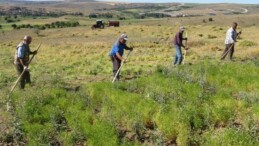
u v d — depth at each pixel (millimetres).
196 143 10289
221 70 18125
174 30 70188
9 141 11391
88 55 35938
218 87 15375
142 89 15383
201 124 11117
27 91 14797
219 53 29625
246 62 21828
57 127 11727
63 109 13094
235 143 9523
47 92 14391
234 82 16125
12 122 12070
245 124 11156
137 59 27891
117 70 17172
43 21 191250
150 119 11930
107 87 15094
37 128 11328
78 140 10922
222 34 55000
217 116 11492
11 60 34031
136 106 12406
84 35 73688
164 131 10922
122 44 16953
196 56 27406
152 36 59781
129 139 11164
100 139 10398
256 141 9820
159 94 13758
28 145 10523
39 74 22672
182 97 13438
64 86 17484
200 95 13297
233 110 12203
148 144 10789
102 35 69375
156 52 33656
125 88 15594
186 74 16984
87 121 11758
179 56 20453
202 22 124938
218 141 9688
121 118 12062
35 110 12672
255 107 11930
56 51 43281
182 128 10641
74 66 26594
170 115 11359
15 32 101125
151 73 19797
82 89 15766
